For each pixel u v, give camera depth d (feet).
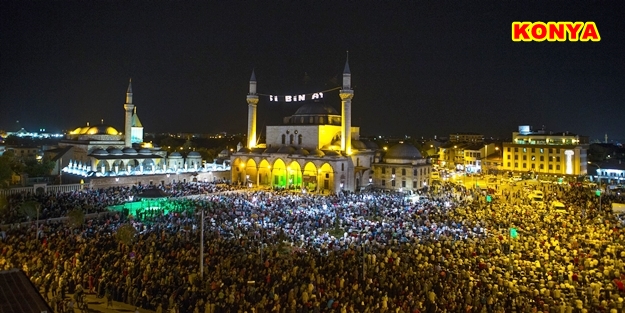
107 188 292.81
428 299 99.96
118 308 99.66
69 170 358.43
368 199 267.18
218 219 193.47
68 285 107.04
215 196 274.36
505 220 195.83
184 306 95.55
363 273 118.83
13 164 327.06
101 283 106.63
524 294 108.37
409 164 364.38
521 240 159.43
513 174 484.33
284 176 368.48
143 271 113.39
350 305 93.91
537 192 305.32
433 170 503.20
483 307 96.02
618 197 277.23
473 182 413.80
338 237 172.55
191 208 223.51
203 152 626.23
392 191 348.59
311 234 174.19
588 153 632.79
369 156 382.22
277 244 158.92
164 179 354.74
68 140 413.39
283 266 125.18
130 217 193.06
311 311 90.74
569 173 465.47
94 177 310.86
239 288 103.76
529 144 498.28
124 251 132.46
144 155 393.70
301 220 196.54
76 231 160.56
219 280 106.83
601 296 109.40
